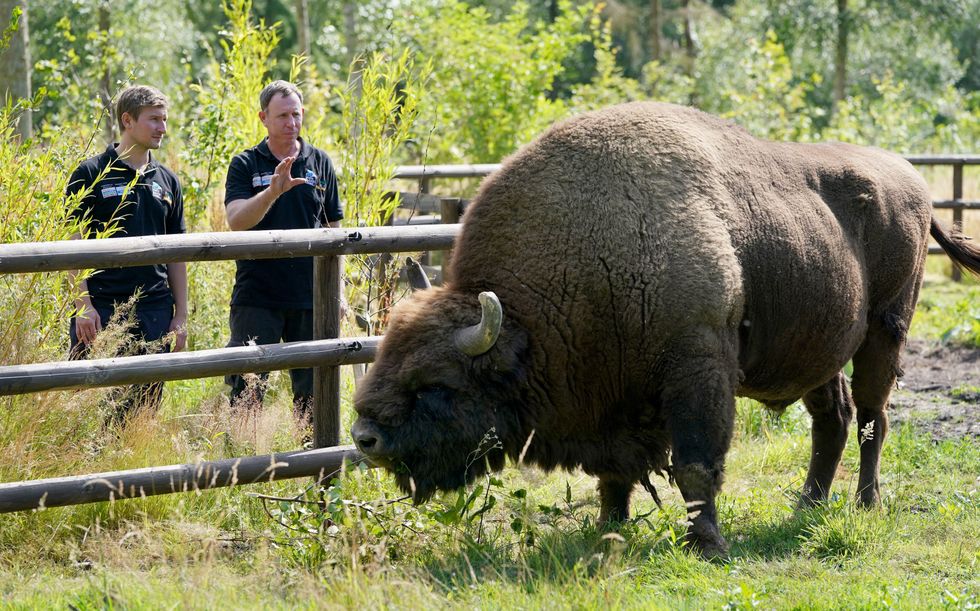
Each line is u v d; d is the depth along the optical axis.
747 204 10.80
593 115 10.66
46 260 9.14
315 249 10.44
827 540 10.37
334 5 60.03
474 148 33.09
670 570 9.48
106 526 10.23
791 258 11.09
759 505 11.96
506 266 10.13
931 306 25.23
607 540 9.96
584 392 10.27
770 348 11.30
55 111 26.39
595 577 8.79
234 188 12.30
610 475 10.68
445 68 33.28
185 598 7.99
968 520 11.17
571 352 10.07
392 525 10.12
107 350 10.75
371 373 9.72
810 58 56.84
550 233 10.05
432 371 9.59
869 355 12.94
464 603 8.42
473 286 10.22
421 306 9.96
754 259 10.70
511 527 10.41
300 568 9.31
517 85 33.47
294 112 12.27
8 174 12.23
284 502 10.37
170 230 12.36
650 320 9.95
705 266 9.95
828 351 11.91
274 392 12.74
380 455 9.53
